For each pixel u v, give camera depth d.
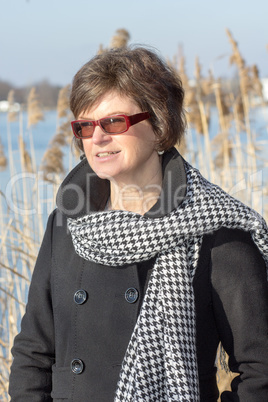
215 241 3.30
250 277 3.25
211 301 3.30
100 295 3.37
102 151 3.31
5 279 7.55
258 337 3.20
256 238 3.34
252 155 9.66
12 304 7.04
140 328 3.24
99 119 3.26
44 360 3.54
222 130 11.03
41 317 3.58
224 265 3.27
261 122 12.82
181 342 3.20
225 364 3.60
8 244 7.66
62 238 3.61
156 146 3.42
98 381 3.28
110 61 3.31
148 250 3.30
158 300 3.29
